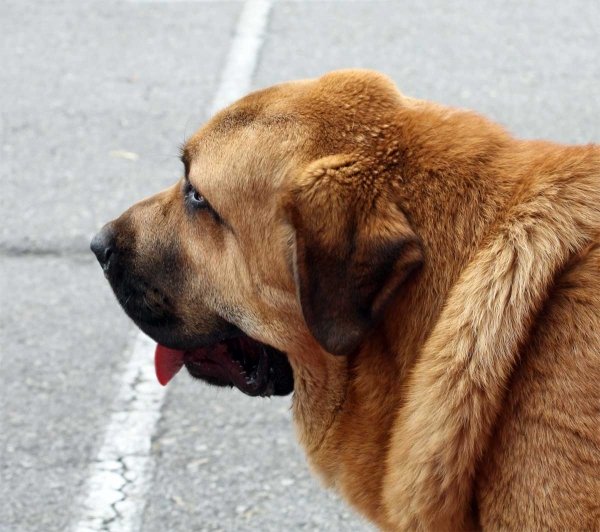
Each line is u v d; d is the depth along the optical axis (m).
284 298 3.13
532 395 2.66
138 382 5.27
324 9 9.94
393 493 2.96
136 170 7.39
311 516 4.36
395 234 2.82
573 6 9.88
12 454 4.73
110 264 3.66
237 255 3.23
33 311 5.89
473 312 2.75
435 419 2.77
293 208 2.92
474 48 9.03
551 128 7.67
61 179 7.30
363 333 2.85
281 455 4.73
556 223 2.77
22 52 9.23
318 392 3.28
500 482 2.70
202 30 9.56
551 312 2.70
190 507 4.41
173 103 8.25
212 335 3.46
